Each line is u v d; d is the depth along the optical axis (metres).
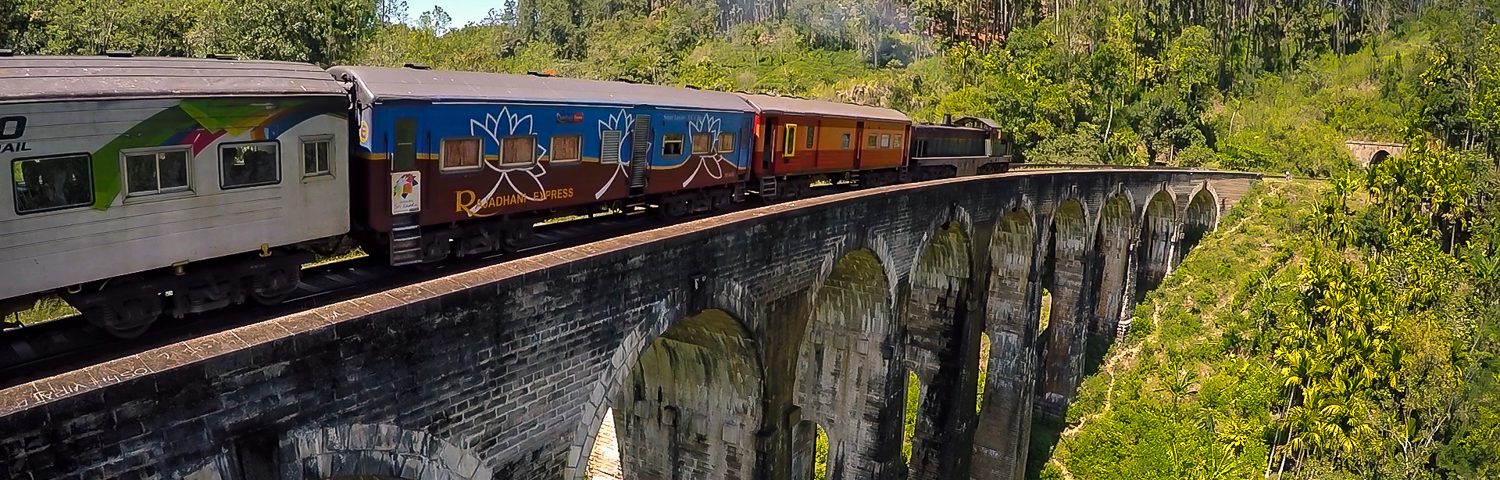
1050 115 71.31
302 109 11.25
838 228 19.81
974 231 27.80
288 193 11.25
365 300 10.13
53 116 8.71
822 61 94.69
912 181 32.44
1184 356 46.62
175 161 9.94
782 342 18.86
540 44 106.94
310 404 9.20
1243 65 95.00
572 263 12.18
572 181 16.09
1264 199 59.84
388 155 12.46
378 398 9.88
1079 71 76.44
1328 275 40.97
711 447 20.23
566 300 12.23
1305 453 38.91
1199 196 57.66
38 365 8.97
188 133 9.96
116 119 9.24
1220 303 50.28
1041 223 33.16
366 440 9.84
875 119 28.22
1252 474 38.12
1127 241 46.91
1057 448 42.53
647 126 17.88
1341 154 74.94
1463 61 79.75
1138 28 83.62
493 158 14.27
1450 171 51.41
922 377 30.58
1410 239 49.22
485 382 11.21
